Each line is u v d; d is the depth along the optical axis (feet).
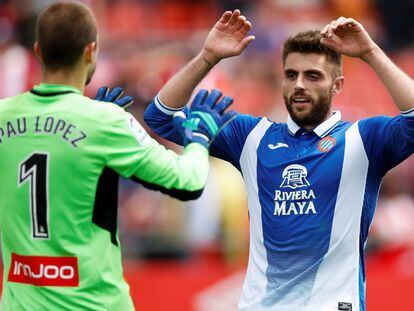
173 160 54.95
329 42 61.26
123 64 142.82
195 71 64.23
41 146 54.34
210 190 116.37
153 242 115.85
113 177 54.75
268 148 64.23
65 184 54.03
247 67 148.05
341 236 62.03
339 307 61.72
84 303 54.08
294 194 62.69
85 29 54.95
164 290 104.01
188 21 168.55
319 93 62.49
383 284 104.83
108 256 54.70
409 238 121.08
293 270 62.54
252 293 63.72
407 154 60.95
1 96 138.21
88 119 54.34
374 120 62.69
